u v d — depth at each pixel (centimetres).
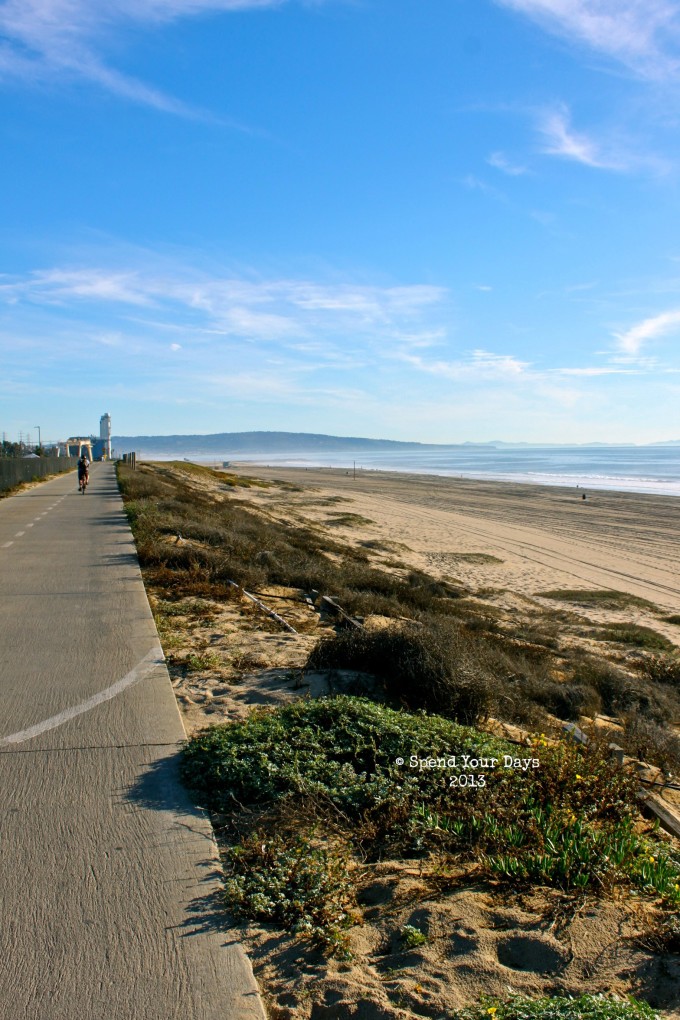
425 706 666
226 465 15988
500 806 458
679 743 791
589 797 465
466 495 7012
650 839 468
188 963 314
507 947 334
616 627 1831
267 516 3847
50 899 356
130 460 7025
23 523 2173
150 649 817
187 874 380
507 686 824
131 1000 292
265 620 1032
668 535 4116
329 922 344
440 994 300
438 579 2422
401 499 6272
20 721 593
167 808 450
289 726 539
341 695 598
